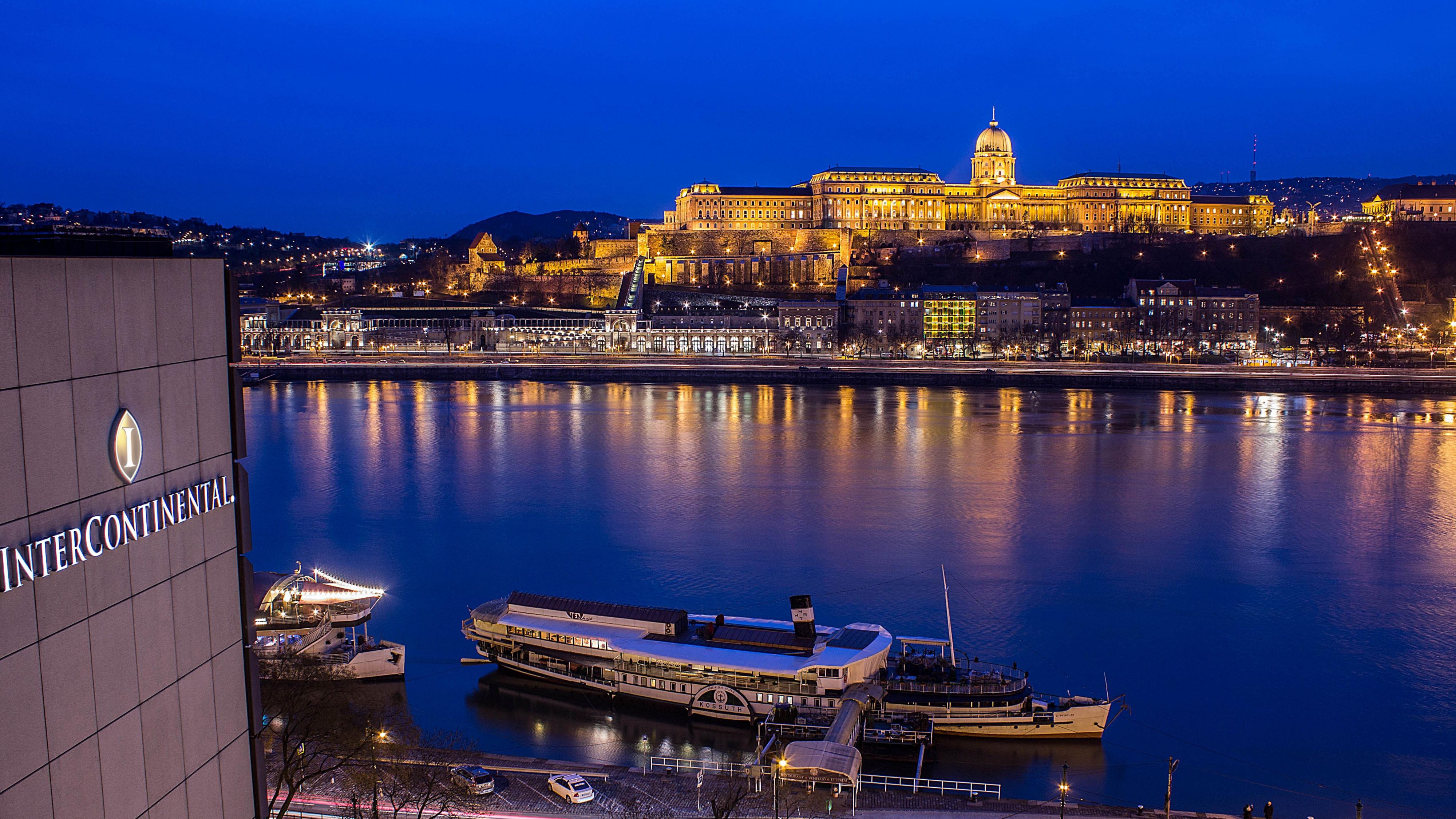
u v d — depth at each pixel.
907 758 85.75
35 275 28.00
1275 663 107.81
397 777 67.81
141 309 32.34
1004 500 180.25
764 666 93.56
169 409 33.84
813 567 139.25
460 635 114.50
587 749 86.81
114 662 31.17
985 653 109.75
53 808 28.70
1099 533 158.00
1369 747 90.38
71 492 29.38
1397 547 151.25
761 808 70.94
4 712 26.95
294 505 174.38
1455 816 79.69
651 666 96.56
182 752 34.62
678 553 145.38
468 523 162.25
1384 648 112.12
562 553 145.50
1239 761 87.62
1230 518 167.88
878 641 95.62
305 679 75.00
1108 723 94.19
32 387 27.95
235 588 38.00
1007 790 81.12
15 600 27.25
